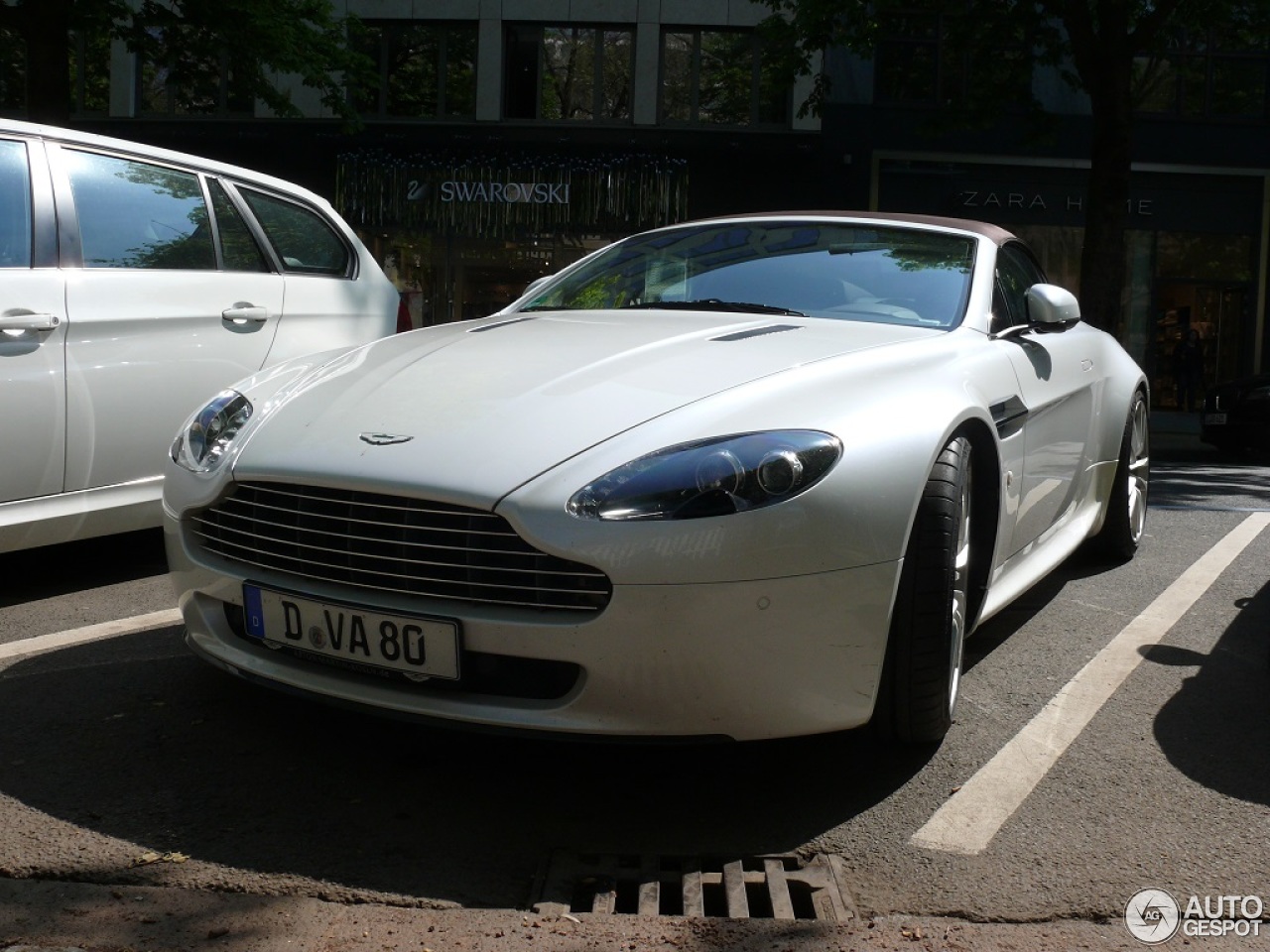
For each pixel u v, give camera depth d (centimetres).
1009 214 1950
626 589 228
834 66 1900
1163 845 243
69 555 485
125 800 252
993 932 207
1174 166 1956
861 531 242
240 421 288
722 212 1891
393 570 245
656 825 248
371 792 261
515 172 1847
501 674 247
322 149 1881
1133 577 486
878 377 278
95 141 437
